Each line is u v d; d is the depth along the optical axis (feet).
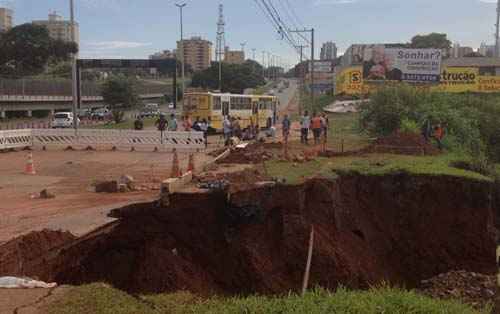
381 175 66.08
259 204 53.42
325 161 74.33
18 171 73.20
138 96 256.52
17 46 299.38
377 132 115.44
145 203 50.11
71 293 24.90
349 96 233.96
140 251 47.14
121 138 100.94
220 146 105.70
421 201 65.10
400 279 61.46
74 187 61.16
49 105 270.26
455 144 98.84
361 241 61.26
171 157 88.22
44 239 38.65
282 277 51.31
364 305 22.85
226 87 317.83
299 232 52.80
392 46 210.18
